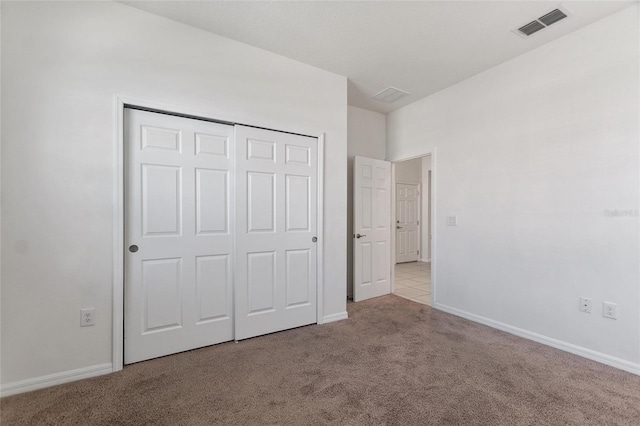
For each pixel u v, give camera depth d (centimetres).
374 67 294
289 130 278
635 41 203
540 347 243
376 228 402
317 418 156
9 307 177
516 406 166
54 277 187
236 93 251
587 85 225
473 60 278
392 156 418
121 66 207
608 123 215
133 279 215
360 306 358
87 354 196
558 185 242
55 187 188
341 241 312
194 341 238
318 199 296
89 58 198
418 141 376
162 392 180
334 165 308
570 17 216
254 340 256
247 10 213
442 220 340
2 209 176
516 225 270
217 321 248
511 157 274
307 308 292
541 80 253
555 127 244
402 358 223
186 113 229
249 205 260
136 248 216
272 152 273
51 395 176
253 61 259
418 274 561
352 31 237
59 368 189
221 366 211
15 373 178
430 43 252
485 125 297
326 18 221
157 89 219
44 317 185
